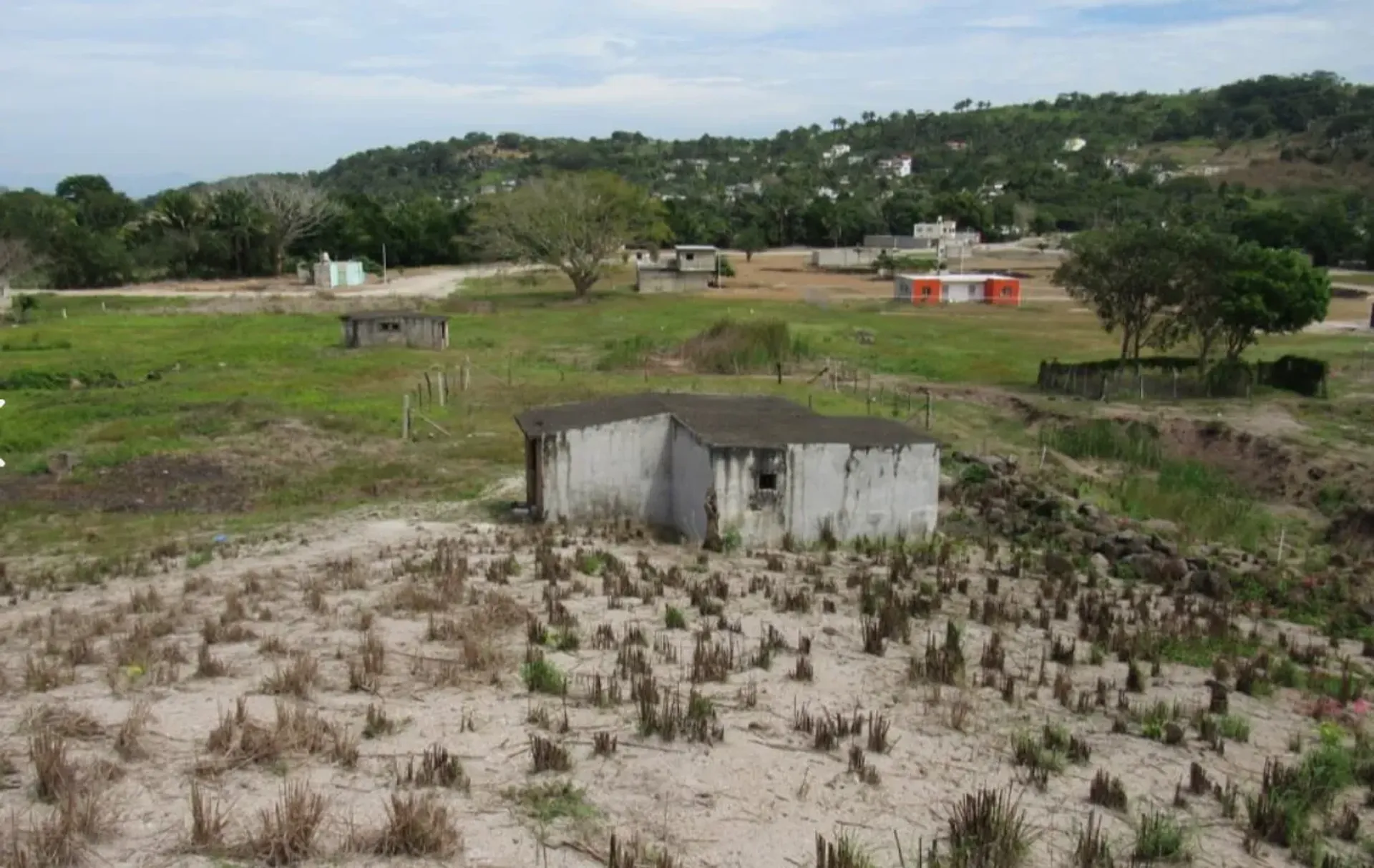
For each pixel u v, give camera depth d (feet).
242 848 28.91
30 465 104.17
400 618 54.13
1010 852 32.14
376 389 144.77
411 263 401.08
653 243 310.65
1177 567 75.72
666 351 179.22
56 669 44.16
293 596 59.72
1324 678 55.16
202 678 43.37
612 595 58.44
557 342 199.11
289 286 324.80
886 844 32.96
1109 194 563.89
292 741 35.60
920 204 519.19
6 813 30.37
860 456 76.59
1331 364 176.76
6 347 185.37
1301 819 37.73
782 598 60.49
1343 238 393.50
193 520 87.25
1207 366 158.10
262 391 139.13
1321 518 102.73
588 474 82.28
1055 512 86.99
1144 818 35.04
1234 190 545.03
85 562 74.74
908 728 42.60
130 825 29.96
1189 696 50.78
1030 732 43.47
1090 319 248.32
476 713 40.40
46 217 330.95
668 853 30.58
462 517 85.76
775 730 40.75
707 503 75.15
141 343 192.34
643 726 39.04
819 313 253.85
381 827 30.42
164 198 369.30
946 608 62.08
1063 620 62.34
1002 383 164.55
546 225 271.49
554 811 32.65
